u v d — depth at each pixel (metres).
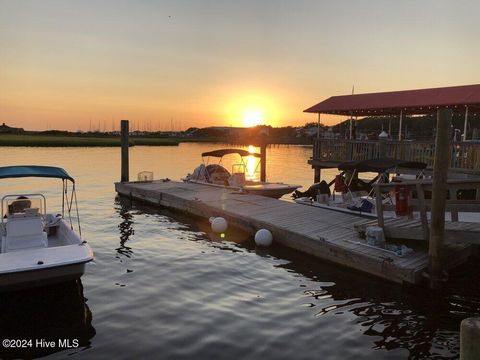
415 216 11.66
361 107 20.27
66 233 9.98
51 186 24.61
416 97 19.69
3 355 5.84
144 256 10.55
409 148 17.00
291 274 9.27
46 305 7.48
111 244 11.76
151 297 7.84
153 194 18.45
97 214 16.45
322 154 20.55
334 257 9.73
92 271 9.34
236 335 6.36
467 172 15.03
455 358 5.82
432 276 8.05
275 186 18.84
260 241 11.36
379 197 9.54
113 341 6.17
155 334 6.37
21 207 9.56
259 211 13.77
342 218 12.61
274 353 5.84
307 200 15.63
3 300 7.78
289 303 7.66
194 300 7.71
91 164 41.62
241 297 7.91
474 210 8.91
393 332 6.58
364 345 6.14
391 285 8.51
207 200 15.96
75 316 7.04
